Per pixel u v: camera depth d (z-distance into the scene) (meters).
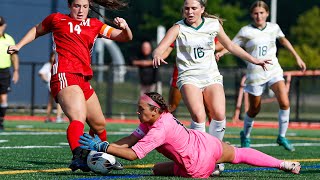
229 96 56.97
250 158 20.33
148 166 23.83
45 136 37.22
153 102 19.52
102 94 60.19
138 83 62.50
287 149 31.66
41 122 52.22
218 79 23.11
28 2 66.94
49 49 66.81
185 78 22.91
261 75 31.56
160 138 19.23
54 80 20.80
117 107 64.06
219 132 22.89
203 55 22.98
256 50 31.52
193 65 22.91
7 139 34.72
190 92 22.61
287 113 31.52
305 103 67.69
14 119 56.16
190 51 22.91
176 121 19.70
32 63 61.00
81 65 21.03
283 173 21.92
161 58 21.84
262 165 20.33
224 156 20.22
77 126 20.08
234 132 45.47
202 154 19.77
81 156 19.70
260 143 36.22
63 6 68.19
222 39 23.30
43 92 62.59
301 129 52.06
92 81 60.44
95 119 21.38
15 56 44.38
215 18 23.33
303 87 64.12
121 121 56.88
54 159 25.75
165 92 60.97
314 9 111.25
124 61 99.44
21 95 62.16
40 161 25.00
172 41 22.69
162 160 25.89
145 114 19.55
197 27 22.98
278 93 31.44
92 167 19.83
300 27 109.88
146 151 19.20
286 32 114.06
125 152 19.14
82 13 21.33
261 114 60.44
